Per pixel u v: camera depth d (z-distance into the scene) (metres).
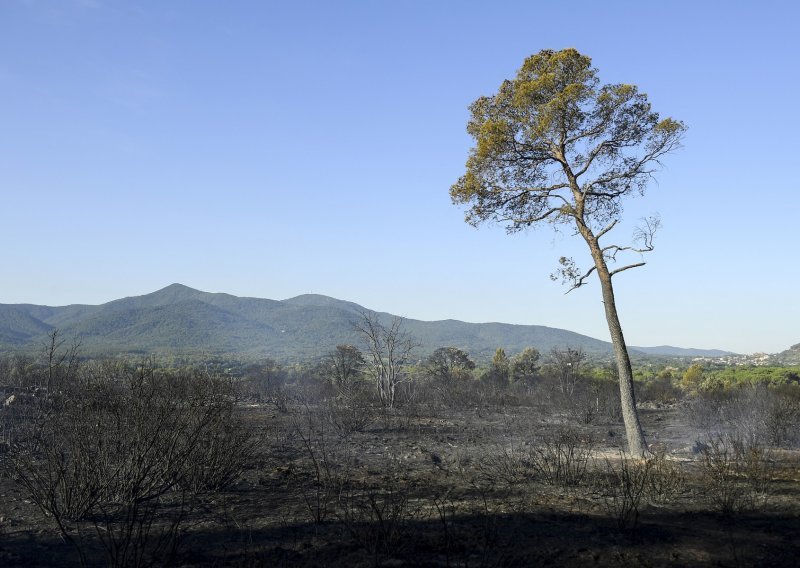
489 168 16.30
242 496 8.69
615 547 6.06
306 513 7.57
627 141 15.84
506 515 7.46
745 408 20.92
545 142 15.77
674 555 5.82
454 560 5.59
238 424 10.26
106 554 5.55
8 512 7.41
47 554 5.75
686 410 24.52
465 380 37.91
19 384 20.39
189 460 8.78
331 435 16.83
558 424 22.00
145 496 7.93
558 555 5.79
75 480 7.33
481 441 16.36
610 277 15.04
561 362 36.25
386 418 21.53
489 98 16.39
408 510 7.74
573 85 14.84
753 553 5.89
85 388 8.72
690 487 9.48
